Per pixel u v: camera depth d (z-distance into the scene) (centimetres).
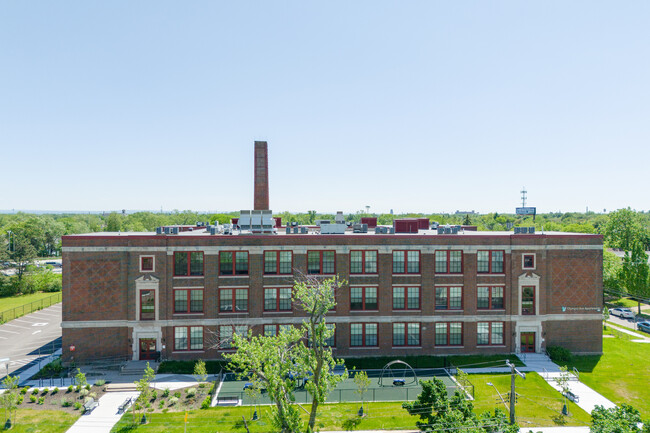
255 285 4484
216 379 3906
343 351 4531
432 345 4609
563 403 3525
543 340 4666
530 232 5153
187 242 4425
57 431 3006
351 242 4572
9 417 3156
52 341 5169
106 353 4344
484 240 4662
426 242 4625
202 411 3350
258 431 3020
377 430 3103
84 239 4319
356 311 4569
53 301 7750
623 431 2223
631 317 6644
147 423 3145
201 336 4447
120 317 4356
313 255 4578
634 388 3834
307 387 2628
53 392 3647
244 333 4481
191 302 4459
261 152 5641
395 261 4638
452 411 2566
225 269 4497
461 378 3684
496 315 4656
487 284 4669
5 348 4888
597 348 4706
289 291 4538
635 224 10738
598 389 3812
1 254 8644
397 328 4616
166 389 3684
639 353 4769
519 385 3872
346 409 3425
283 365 2670
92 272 4325
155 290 4381
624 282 7044
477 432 2266
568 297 4694
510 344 4656
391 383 3947
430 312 4612
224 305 4491
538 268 4672
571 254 4700
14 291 8475
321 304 2758
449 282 4647
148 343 4403
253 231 4959
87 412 3306
